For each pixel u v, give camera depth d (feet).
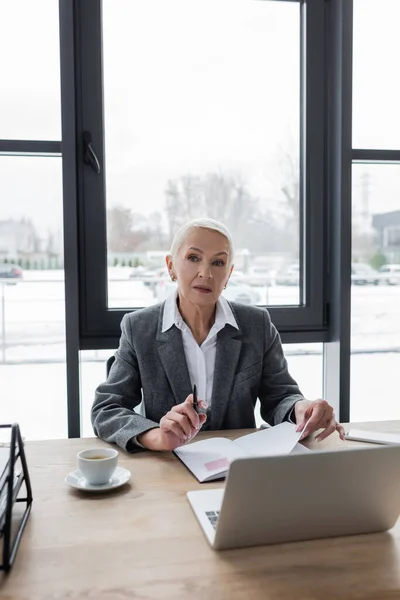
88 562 2.44
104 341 6.35
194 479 3.43
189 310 4.95
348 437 4.25
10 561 2.40
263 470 2.36
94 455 3.45
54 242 6.23
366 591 2.24
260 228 6.70
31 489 3.25
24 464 2.99
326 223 6.85
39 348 6.30
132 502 3.08
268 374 5.15
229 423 4.91
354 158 6.63
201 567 2.40
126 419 4.20
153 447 3.88
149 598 2.18
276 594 2.21
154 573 2.35
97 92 6.16
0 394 6.29
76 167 6.11
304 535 2.65
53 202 6.20
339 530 2.70
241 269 6.68
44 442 4.23
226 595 2.20
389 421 4.89
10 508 2.49
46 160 6.17
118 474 3.45
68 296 6.05
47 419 6.40
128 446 3.94
